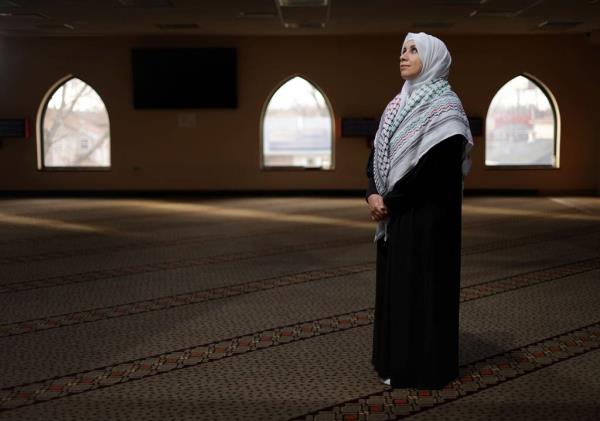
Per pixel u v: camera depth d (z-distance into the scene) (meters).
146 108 14.24
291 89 14.72
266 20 12.14
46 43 14.20
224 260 7.03
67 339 4.32
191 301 5.32
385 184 3.41
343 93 14.29
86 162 15.02
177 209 11.85
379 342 3.54
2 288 5.80
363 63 14.22
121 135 14.40
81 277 6.24
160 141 14.41
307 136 14.82
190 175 14.47
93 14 11.49
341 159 14.41
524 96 14.73
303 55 14.23
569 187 14.45
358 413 3.15
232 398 3.34
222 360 3.90
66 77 14.34
